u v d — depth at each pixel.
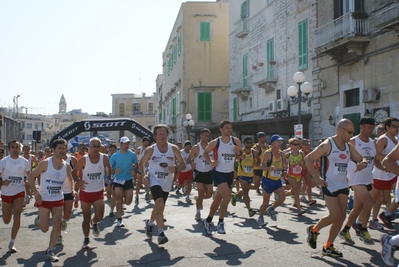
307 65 21.53
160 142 7.24
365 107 17.73
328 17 19.73
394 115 16.17
